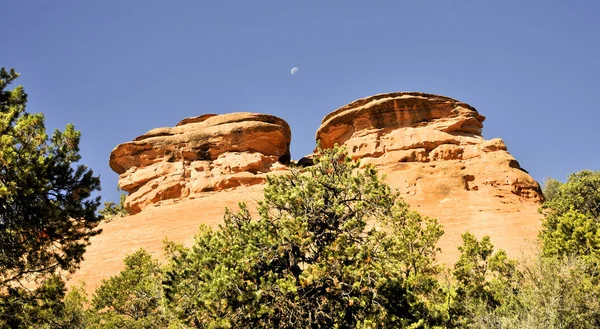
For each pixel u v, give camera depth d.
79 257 14.59
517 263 17.55
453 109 44.34
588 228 19.06
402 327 12.07
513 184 36.31
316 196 13.23
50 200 13.84
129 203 45.94
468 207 33.94
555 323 13.52
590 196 29.12
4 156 12.38
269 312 11.90
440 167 38.69
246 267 12.63
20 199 13.15
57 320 18.64
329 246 12.80
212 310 12.14
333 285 12.21
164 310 14.51
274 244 12.85
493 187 36.34
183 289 13.82
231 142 48.12
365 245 12.86
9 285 13.82
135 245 35.34
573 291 14.30
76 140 14.80
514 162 38.72
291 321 12.13
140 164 49.00
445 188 36.22
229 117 51.25
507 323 13.57
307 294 12.38
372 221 19.31
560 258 18.33
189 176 46.22
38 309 13.97
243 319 12.19
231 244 13.83
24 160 12.97
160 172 46.84
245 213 15.23
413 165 39.88
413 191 36.53
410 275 15.81
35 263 14.20
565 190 30.06
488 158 39.06
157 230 37.12
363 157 42.59
